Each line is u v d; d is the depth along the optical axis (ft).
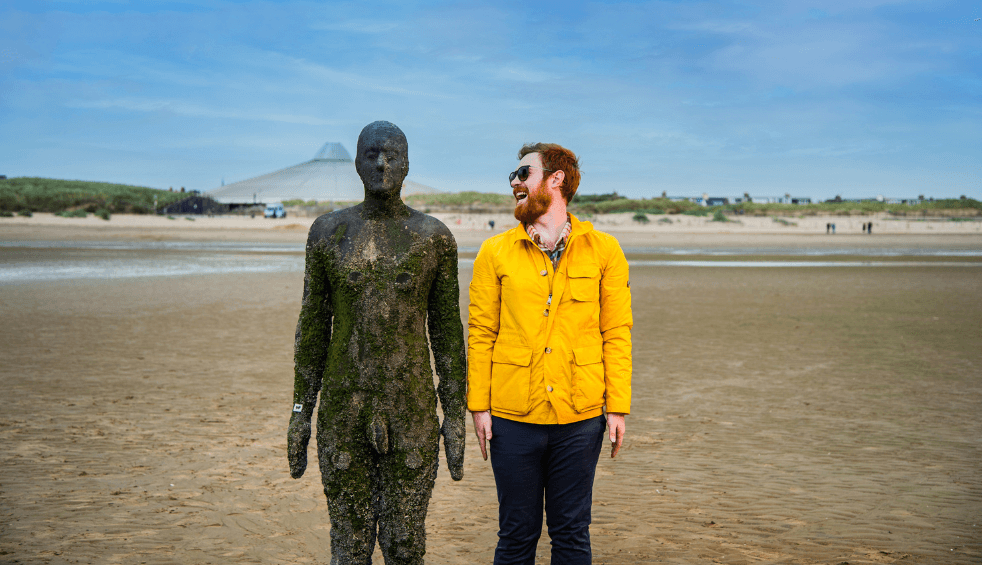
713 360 34.58
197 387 27.99
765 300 61.11
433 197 367.04
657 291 68.59
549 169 9.89
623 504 15.85
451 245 9.28
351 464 8.84
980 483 17.31
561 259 9.87
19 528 14.08
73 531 13.97
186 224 246.47
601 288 10.13
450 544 13.69
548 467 10.11
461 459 9.23
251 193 554.46
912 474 18.06
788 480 17.58
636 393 27.66
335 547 9.10
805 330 44.27
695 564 12.64
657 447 20.53
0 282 70.54
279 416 23.72
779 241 196.34
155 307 53.16
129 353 35.22
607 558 12.92
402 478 8.98
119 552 12.99
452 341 9.40
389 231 8.95
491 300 10.14
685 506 15.72
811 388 28.60
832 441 21.16
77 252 118.21
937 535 14.07
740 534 14.08
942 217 339.16
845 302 59.88
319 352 9.11
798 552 13.20
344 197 556.92
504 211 317.22
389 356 8.82
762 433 22.07
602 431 10.12
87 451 19.56
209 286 68.90
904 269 99.19
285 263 100.07
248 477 17.54
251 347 37.22
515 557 10.18
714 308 55.31
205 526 14.34
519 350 9.85
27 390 27.09
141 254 116.06
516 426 9.88
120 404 25.09
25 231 185.16
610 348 10.12
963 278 84.79
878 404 25.95
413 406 8.95
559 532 10.07
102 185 414.41
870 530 14.32
